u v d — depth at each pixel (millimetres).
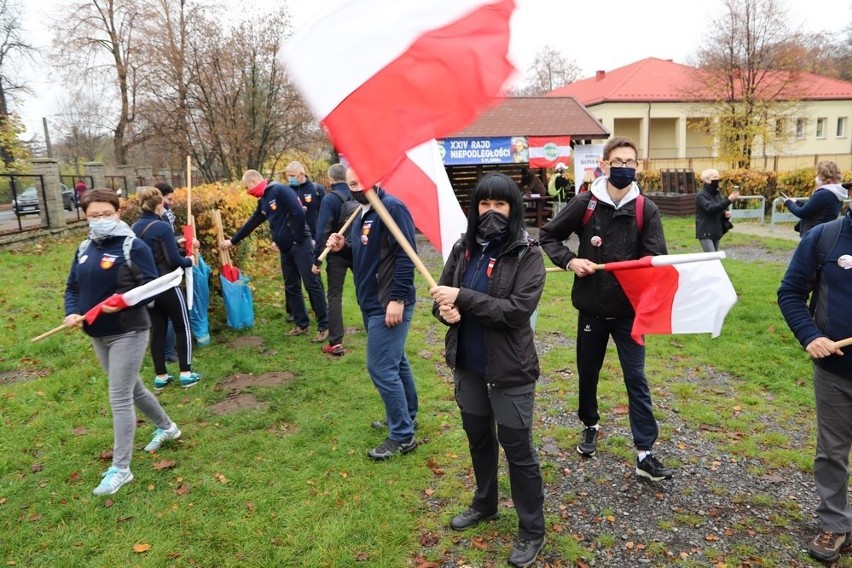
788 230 15469
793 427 4398
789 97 29125
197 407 4922
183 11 21391
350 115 2605
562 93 45844
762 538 3135
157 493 3650
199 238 7422
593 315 3678
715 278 3471
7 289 8469
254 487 3693
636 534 3189
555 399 4988
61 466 3986
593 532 3213
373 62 2625
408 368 4309
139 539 3223
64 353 6133
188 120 22625
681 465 3881
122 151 30531
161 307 5266
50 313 7473
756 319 7023
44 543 3193
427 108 2623
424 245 14609
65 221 15195
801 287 2967
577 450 4074
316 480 3758
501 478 3746
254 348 6496
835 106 39281
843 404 2867
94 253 3738
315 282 6645
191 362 5805
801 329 2885
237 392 5270
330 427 4496
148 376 5617
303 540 3170
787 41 28594
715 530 3209
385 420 4570
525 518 2971
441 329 7160
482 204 2836
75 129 43031
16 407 4875
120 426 3713
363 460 3977
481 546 3096
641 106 36594
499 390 2859
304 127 22516
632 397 3641
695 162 33906
